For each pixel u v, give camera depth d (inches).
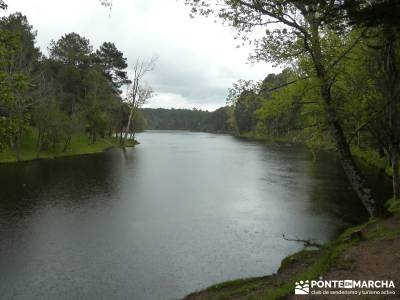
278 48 506.9
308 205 919.0
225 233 708.7
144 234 701.3
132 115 3462.1
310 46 503.5
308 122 621.0
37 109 1907.0
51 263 565.3
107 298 462.6
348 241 481.4
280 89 573.0
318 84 517.0
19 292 476.7
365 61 596.7
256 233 708.0
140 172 1502.2
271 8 484.4
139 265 560.1
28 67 2053.4
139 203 946.1
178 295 469.7
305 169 1587.1
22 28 2332.7
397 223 517.0
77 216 818.2
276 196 1029.2
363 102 584.4
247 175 1429.6
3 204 910.4
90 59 3390.7
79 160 1892.2
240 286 429.7
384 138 689.6
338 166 1685.5
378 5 364.8
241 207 908.6
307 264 462.3
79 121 2274.9
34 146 2046.0
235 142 3988.7
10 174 1364.4
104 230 722.2
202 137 5349.4
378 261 362.3
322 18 410.9
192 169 1620.3
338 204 924.6
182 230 726.5
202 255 599.5
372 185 1078.4
